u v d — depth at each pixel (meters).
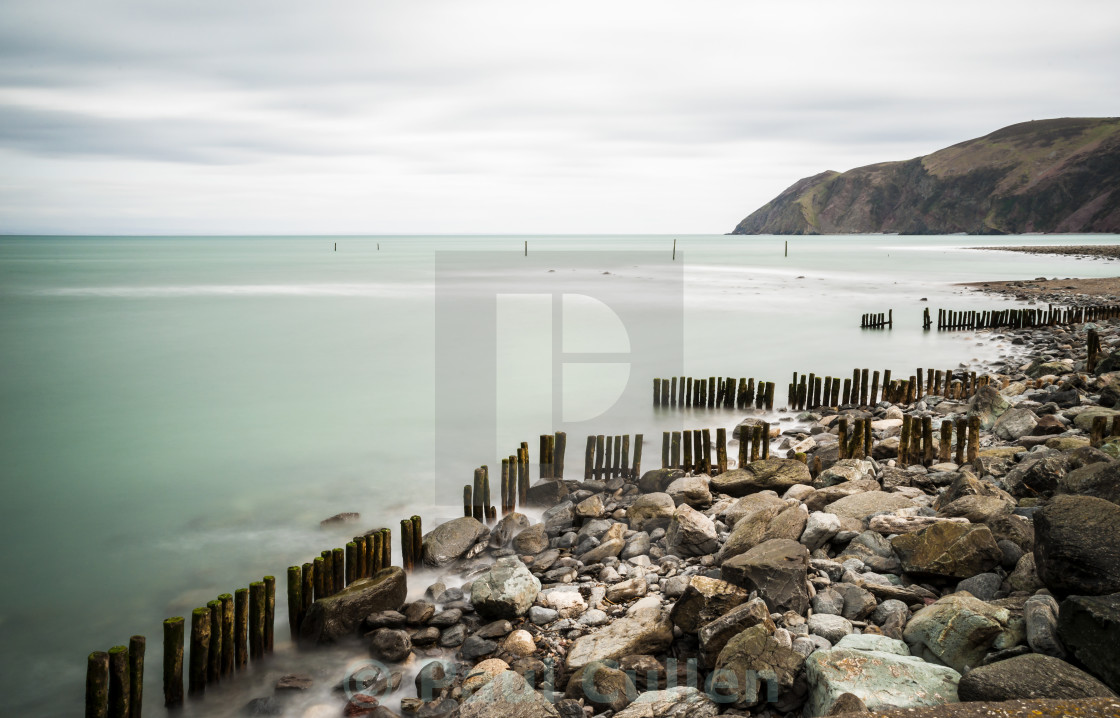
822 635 6.29
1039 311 33.44
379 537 8.53
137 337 31.25
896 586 7.11
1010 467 10.19
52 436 16.83
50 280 64.19
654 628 6.74
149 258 114.62
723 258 110.81
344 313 39.72
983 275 69.12
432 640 7.48
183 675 7.45
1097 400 14.39
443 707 6.23
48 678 7.60
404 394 20.69
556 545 9.90
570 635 7.27
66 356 26.91
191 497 12.83
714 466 12.77
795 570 6.86
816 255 119.06
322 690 6.84
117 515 12.03
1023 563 6.74
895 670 5.18
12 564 10.23
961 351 27.64
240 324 35.22
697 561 8.73
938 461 11.77
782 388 21.33
